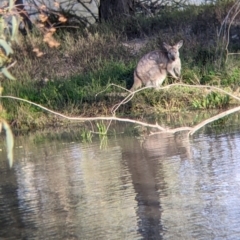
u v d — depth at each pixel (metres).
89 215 9.22
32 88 19.69
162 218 8.88
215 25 24.17
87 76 20.97
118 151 13.01
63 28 26.31
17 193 10.55
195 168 11.15
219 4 25.53
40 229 8.81
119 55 23.19
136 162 11.91
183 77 19.89
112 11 27.39
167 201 9.57
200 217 8.82
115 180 10.83
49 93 19.20
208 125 15.27
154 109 18.16
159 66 19.64
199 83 19.23
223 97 17.78
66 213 9.37
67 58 23.12
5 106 18.11
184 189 10.06
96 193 10.20
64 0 26.88
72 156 12.91
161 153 12.48
